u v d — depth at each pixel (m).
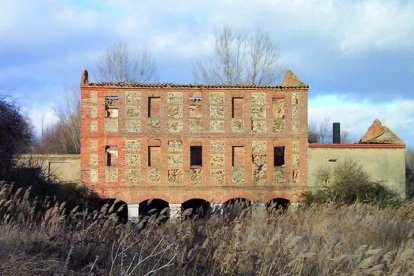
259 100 40.38
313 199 37.91
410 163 56.91
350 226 14.85
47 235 11.01
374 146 40.69
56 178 30.19
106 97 39.62
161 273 9.00
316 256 9.93
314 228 13.86
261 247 10.39
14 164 25.66
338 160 40.38
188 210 12.92
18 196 16.72
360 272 8.95
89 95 39.28
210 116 39.94
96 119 39.22
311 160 40.22
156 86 39.59
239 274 9.30
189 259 9.82
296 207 20.39
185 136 39.69
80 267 9.59
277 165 41.38
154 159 39.66
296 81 43.62
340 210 20.03
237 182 39.69
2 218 13.16
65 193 28.27
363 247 9.21
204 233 11.18
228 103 40.06
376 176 40.38
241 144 39.97
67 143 64.25
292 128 40.41
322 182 39.78
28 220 13.00
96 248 10.55
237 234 10.00
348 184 38.09
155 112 39.91
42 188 25.83
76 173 39.44
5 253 9.60
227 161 39.78
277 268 9.39
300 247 10.65
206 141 39.81
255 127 40.22
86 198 33.81
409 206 22.97
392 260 11.01
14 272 8.26
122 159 39.09
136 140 39.34
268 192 39.75
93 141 39.03
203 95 39.94
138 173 39.16
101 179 38.81
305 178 40.09
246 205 17.27
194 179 39.50
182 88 39.81
